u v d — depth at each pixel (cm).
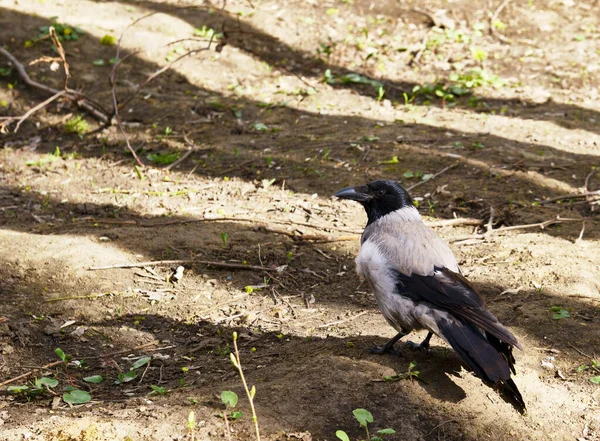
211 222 1268
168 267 1119
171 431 730
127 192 1402
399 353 862
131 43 1959
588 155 1530
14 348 932
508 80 1931
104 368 908
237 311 1023
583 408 787
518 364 851
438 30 2142
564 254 1123
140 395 842
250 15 2150
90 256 1130
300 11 2211
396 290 814
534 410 776
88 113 1730
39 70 1842
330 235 1216
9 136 1656
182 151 1581
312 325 981
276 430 728
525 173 1439
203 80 1884
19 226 1271
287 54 2023
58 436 728
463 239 1191
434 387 793
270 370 854
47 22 2005
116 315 1009
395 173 1449
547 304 984
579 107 1791
